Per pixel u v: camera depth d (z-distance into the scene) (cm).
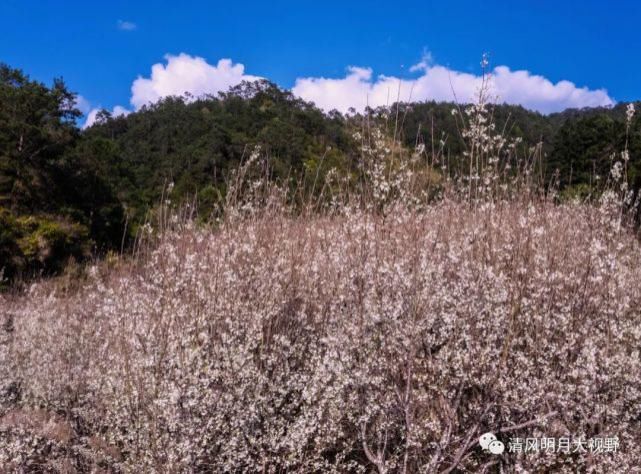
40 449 521
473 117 570
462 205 595
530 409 432
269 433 448
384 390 451
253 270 553
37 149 2289
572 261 513
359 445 480
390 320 442
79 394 623
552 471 432
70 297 985
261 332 486
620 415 434
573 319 456
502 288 435
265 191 696
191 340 482
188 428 432
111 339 595
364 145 594
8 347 764
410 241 519
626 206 607
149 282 630
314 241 649
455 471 450
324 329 514
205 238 650
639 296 523
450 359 443
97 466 501
